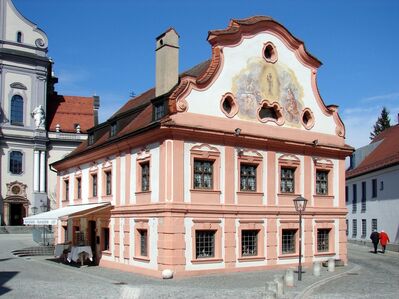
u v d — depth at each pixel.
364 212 54.41
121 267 29.78
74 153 40.41
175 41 29.78
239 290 21.22
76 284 22.97
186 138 26.81
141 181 28.77
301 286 22.95
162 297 19.41
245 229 28.56
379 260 37.28
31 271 28.38
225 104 28.78
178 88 26.95
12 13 71.88
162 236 26.05
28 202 70.62
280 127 30.86
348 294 20.77
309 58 32.81
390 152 51.88
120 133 32.31
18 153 70.94
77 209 33.16
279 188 30.44
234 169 28.50
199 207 26.75
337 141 33.91
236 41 29.41
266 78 30.64
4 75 70.62
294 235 31.16
